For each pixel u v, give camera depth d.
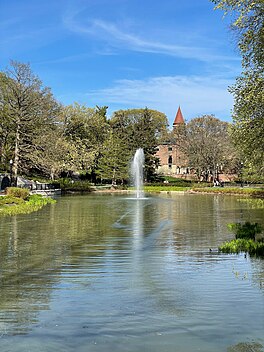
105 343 4.84
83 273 8.30
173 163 94.81
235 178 70.62
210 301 6.39
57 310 5.98
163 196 42.81
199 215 21.17
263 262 9.28
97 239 12.89
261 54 12.86
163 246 11.58
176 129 74.50
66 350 4.66
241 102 14.98
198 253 10.50
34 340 4.92
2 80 39.62
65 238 13.09
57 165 44.41
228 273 8.24
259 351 4.61
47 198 33.69
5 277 7.98
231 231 14.78
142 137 67.75
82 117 58.19
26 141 40.78
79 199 36.59
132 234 14.06
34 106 39.25
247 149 17.02
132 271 8.47
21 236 13.53
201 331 5.18
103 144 60.50
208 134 65.00
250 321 5.52
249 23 12.55
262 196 41.00
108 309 6.01
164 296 6.65
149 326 5.36
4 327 5.32
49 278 7.89
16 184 37.94
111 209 25.17
